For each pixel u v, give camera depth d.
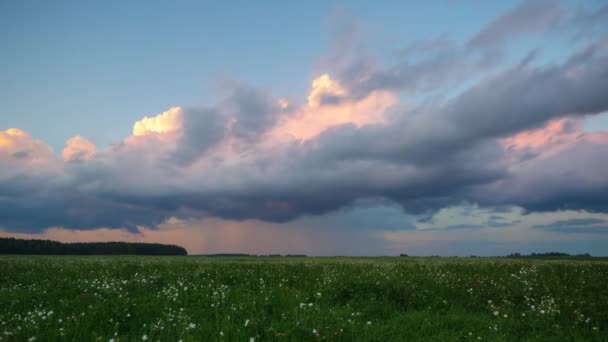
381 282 13.89
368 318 9.84
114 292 11.95
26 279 16.80
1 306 10.29
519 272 18.95
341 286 13.39
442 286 14.12
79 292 12.07
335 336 7.52
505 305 11.69
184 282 14.80
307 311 9.43
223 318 8.73
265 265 23.38
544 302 11.37
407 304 11.90
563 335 8.41
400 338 7.89
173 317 8.72
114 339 7.08
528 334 8.67
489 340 7.98
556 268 21.14
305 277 16.50
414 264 25.92
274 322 8.35
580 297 12.27
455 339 7.91
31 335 7.18
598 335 8.56
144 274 18.16
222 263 26.77
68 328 7.61
